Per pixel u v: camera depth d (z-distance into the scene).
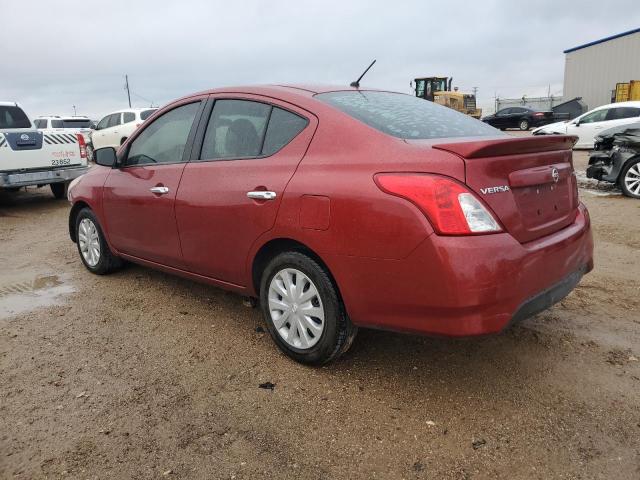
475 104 31.66
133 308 4.28
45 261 5.92
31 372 3.24
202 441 2.55
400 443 2.52
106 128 18.27
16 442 2.56
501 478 2.29
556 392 2.92
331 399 2.89
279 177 3.11
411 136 2.93
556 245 2.79
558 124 17.94
